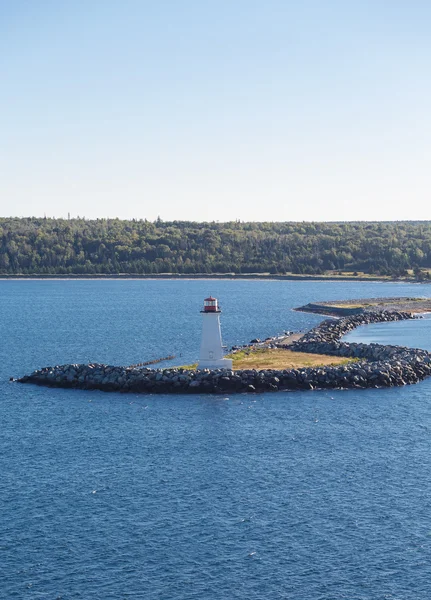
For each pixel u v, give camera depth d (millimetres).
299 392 91188
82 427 77375
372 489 59531
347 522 53812
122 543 51250
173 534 52375
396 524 53438
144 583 46625
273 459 66688
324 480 61469
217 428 76125
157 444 71438
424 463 65250
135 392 91812
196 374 92750
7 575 47594
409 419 79062
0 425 78500
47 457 68188
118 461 66812
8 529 53375
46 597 45312
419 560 48812
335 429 75500
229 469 64312
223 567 48188
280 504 56906
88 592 45781
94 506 56969
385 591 45594
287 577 47062
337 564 48438
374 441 71438
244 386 91625
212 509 56156
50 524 54094
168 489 60094
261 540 51406
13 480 62438
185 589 45969
